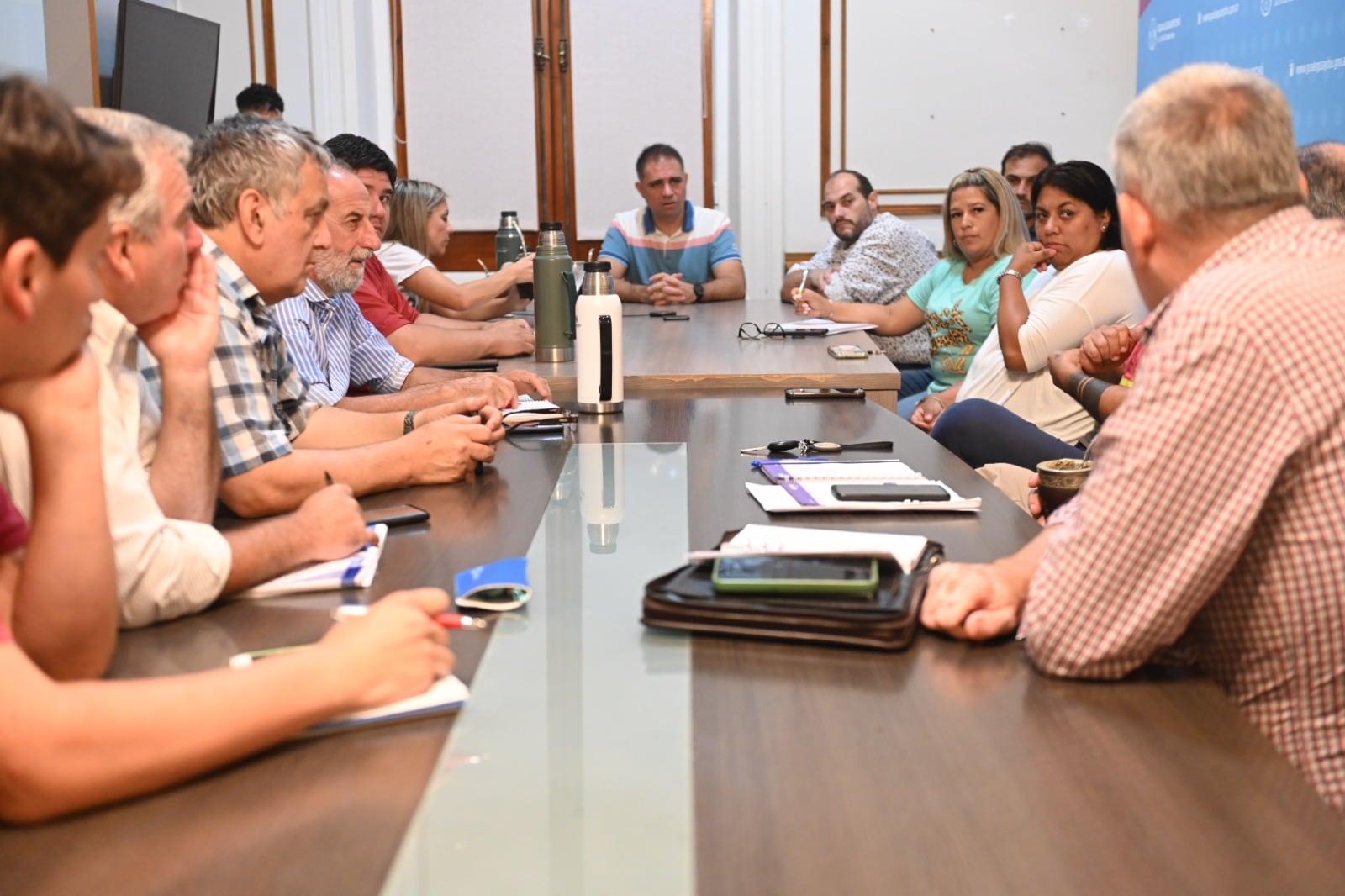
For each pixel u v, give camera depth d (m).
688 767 0.86
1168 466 1.00
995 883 0.72
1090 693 1.00
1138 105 1.17
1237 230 1.12
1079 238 3.22
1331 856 0.74
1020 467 2.50
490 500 1.65
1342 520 1.02
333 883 0.72
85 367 1.00
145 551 1.14
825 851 0.75
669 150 5.14
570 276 3.12
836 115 6.07
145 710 0.82
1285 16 4.48
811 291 4.50
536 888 0.70
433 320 3.93
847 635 1.08
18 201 0.85
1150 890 0.71
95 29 3.84
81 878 0.73
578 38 6.13
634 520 1.51
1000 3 6.03
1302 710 1.09
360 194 2.55
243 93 4.68
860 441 2.02
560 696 0.98
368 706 0.92
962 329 3.92
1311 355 1.00
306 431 2.12
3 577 0.99
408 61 6.13
